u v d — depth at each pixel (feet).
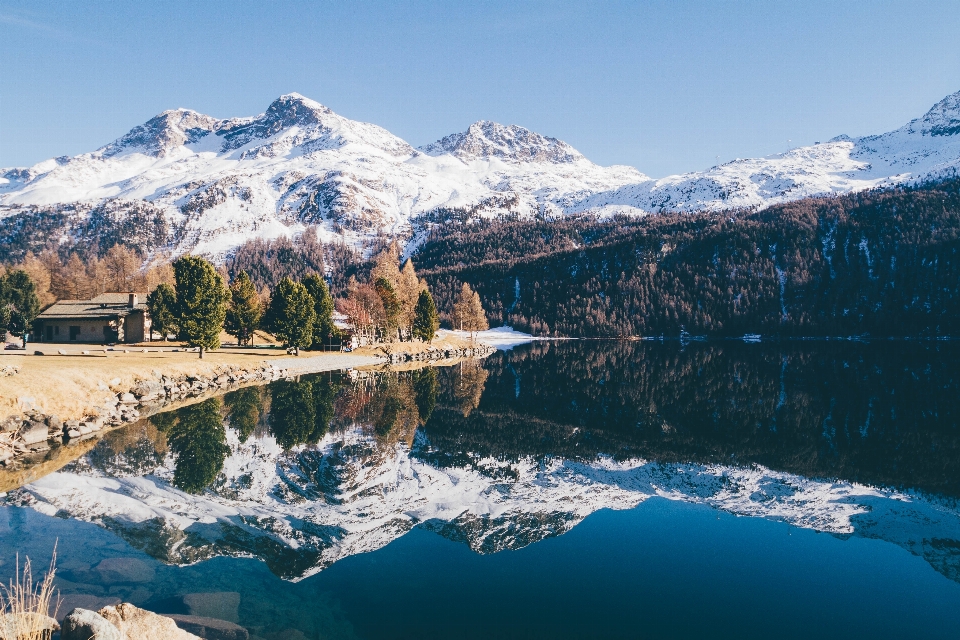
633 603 43.45
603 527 61.87
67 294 414.62
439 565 50.26
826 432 117.39
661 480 82.02
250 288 303.48
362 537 56.95
